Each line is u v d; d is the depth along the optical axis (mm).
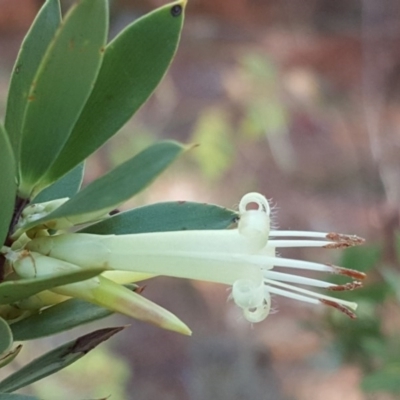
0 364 154
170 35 152
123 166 142
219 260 153
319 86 585
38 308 155
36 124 150
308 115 576
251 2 604
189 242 153
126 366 396
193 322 435
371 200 478
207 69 593
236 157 549
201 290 452
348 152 552
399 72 554
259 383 408
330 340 266
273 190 535
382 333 255
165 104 568
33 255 150
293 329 418
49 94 149
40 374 156
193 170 525
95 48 146
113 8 534
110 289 151
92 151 153
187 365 419
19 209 152
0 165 144
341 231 494
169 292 449
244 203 159
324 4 605
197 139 529
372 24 562
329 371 304
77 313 155
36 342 384
